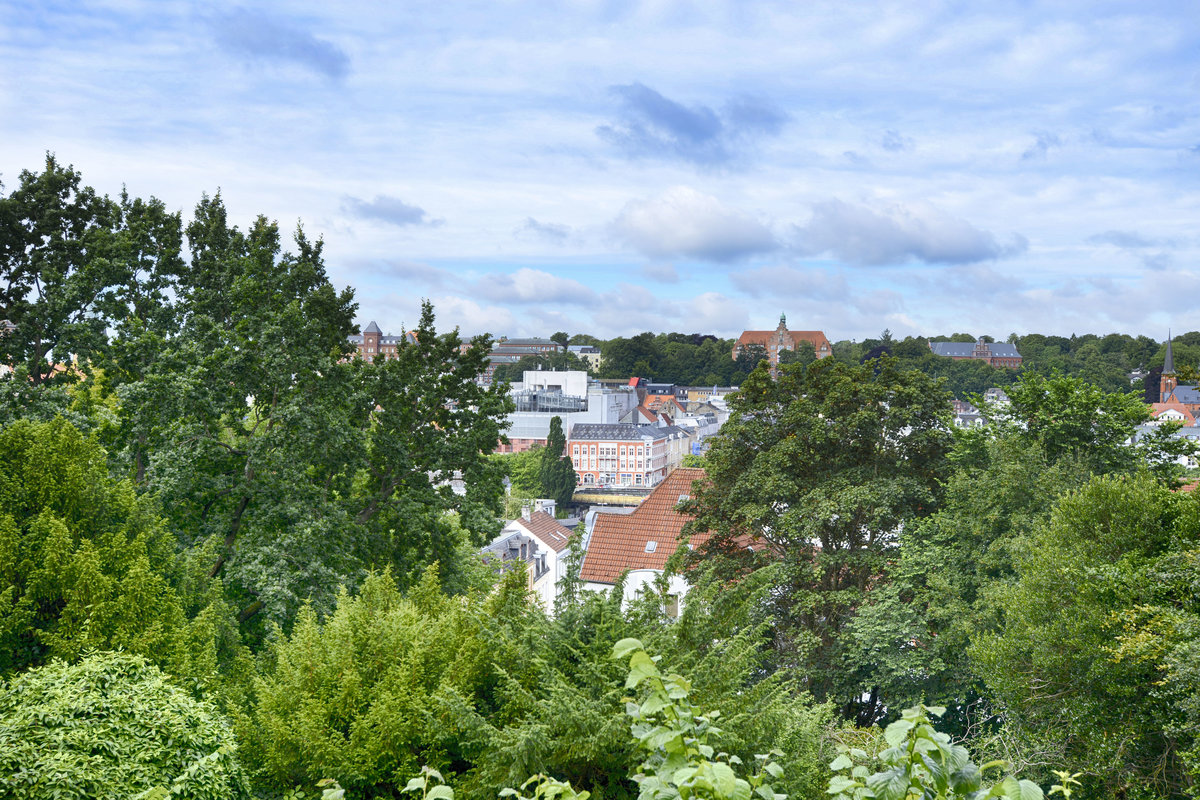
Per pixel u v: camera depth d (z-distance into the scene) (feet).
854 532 101.19
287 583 71.00
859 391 100.12
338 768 31.48
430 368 98.99
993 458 88.02
